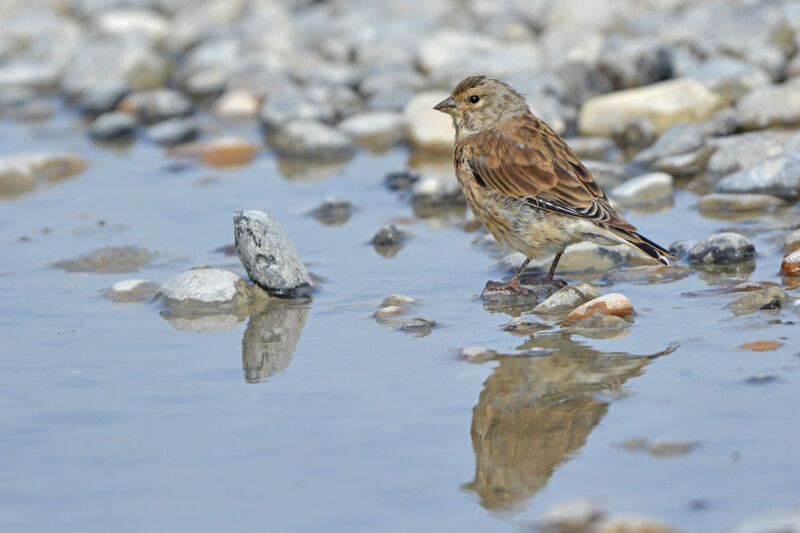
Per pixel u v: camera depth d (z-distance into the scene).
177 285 11.08
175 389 8.48
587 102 18.52
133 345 9.70
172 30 27.48
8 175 17.08
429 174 16.91
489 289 11.02
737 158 15.05
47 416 7.96
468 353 8.93
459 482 6.62
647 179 14.63
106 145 20.27
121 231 14.34
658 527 5.63
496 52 21.67
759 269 11.16
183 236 14.04
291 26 25.86
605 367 8.49
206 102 23.22
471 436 7.29
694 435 7.05
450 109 12.35
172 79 24.30
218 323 10.34
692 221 13.36
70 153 18.55
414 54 22.88
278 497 6.51
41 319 10.66
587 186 11.11
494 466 6.82
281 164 18.31
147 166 18.44
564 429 7.34
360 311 10.58
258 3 29.53
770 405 7.44
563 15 24.83
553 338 9.34
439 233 13.80
